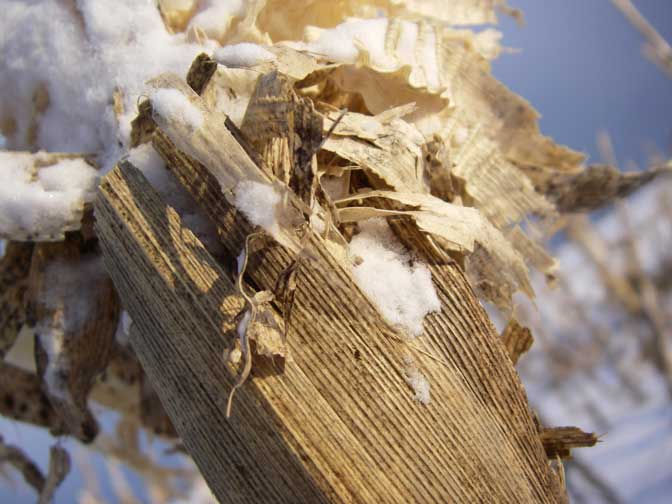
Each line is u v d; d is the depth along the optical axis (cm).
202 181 8
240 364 8
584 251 32
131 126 9
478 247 9
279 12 11
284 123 8
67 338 11
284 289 8
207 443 9
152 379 9
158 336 9
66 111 11
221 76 9
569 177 13
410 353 8
